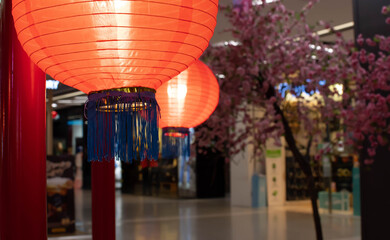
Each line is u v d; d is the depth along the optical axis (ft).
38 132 6.03
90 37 3.67
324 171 37.22
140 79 4.17
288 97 17.03
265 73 14.69
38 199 5.96
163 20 3.70
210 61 14.98
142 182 58.54
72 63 3.92
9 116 5.93
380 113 15.05
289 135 14.23
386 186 16.21
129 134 4.33
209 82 9.25
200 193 52.37
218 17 21.06
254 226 31.07
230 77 14.76
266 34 14.79
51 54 3.88
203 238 26.91
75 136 76.38
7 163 5.89
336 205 36.42
